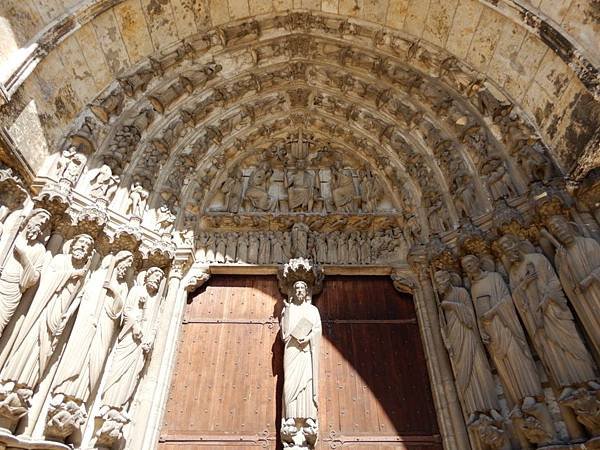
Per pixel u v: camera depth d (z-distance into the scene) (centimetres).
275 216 801
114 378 540
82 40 698
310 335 620
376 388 634
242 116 905
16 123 575
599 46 576
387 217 795
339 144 941
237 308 722
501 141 709
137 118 762
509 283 573
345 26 871
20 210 572
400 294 735
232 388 632
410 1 798
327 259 761
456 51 787
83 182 658
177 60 831
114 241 639
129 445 541
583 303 489
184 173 802
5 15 585
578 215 561
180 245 736
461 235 641
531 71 683
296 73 934
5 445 446
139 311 614
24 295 522
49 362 517
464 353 551
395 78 848
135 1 746
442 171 767
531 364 503
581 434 450
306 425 553
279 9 879
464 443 535
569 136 607
